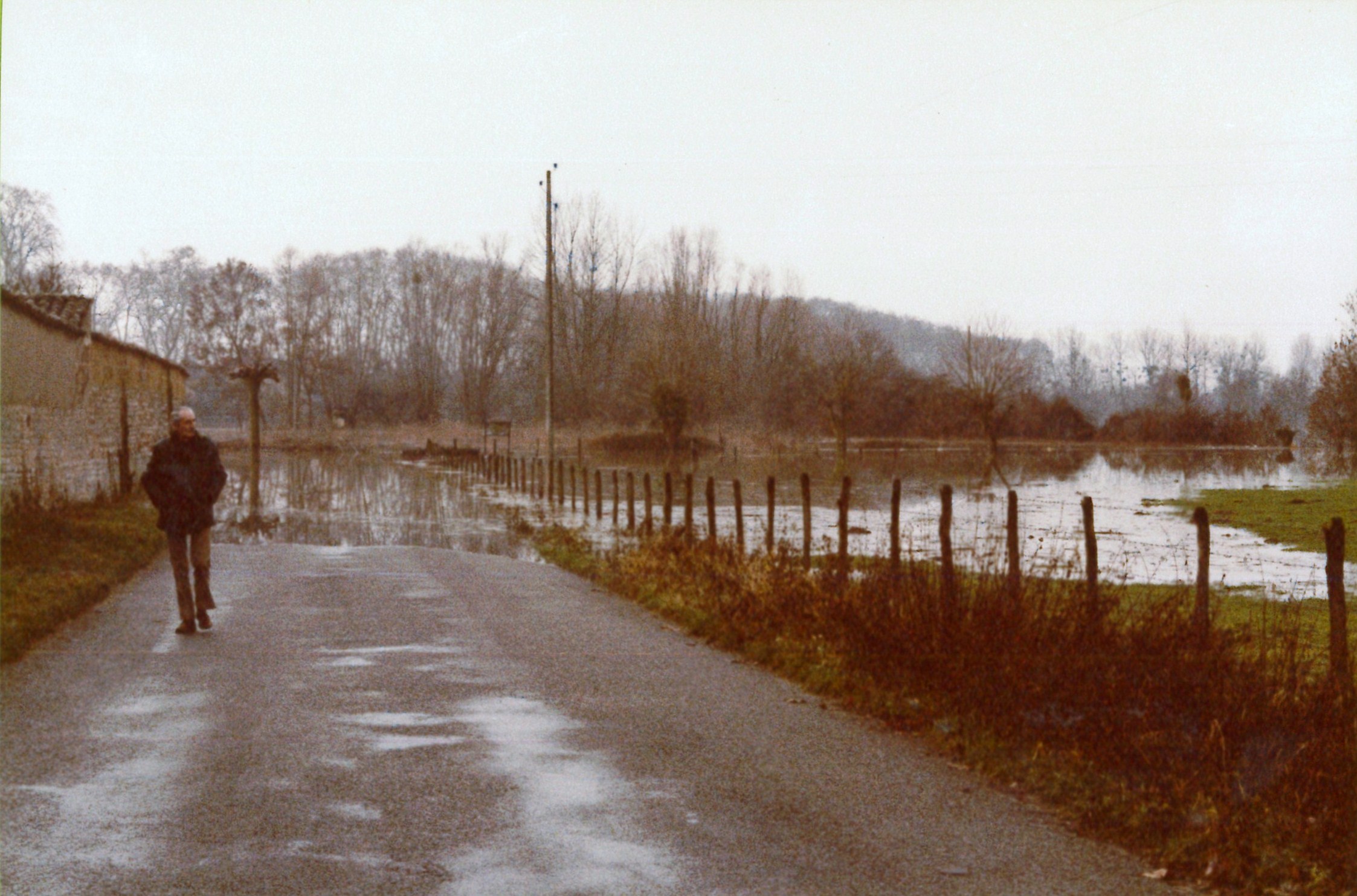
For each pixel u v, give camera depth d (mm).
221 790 6344
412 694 8789
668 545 16969
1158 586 16438
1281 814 5754
